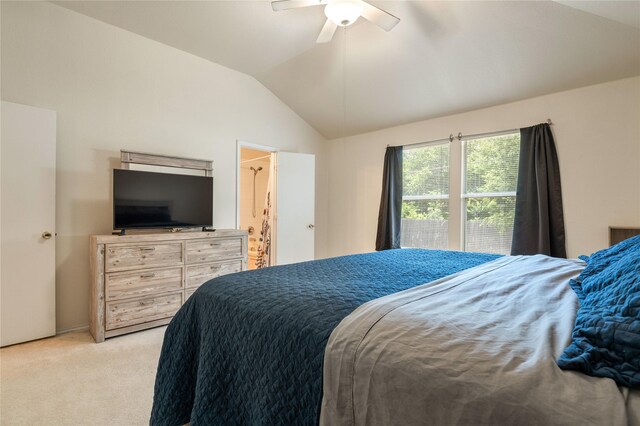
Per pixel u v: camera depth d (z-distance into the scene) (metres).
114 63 3.13
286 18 3.08
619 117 2.89
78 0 2.78
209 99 3.85
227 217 4.02
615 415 0.55
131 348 2.49
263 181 6.09
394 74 3.66
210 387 1.21
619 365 0.65
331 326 0.96
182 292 3.09
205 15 3.02
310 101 4.56
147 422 1.62
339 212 5.30
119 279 2.72
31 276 2.62
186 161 3.60
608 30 2.50
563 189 3.19
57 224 2.83
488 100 3.59
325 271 1.74
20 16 2.64
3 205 2.50
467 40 2.98
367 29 3.18
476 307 1.05
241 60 3.85
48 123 2.69
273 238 4.65
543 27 2.64
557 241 3.17
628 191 2.85
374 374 0.78
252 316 1.15
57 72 2.82
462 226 3.93
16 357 2.32
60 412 1.69
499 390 0.63
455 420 0.65
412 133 4.39
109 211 3.10
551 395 0.60
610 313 0.76
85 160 2.97
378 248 4.58
